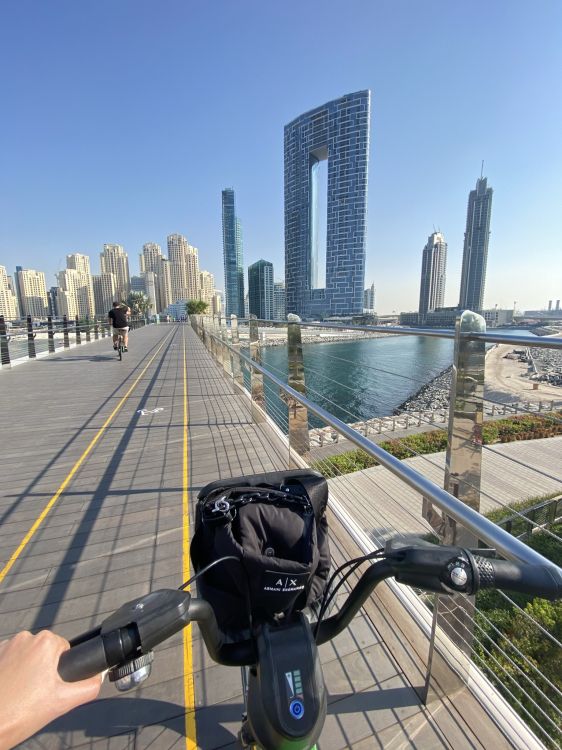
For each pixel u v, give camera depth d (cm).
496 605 469
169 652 176
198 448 414
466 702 147
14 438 450
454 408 145
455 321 144
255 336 511
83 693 51
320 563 88
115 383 782
